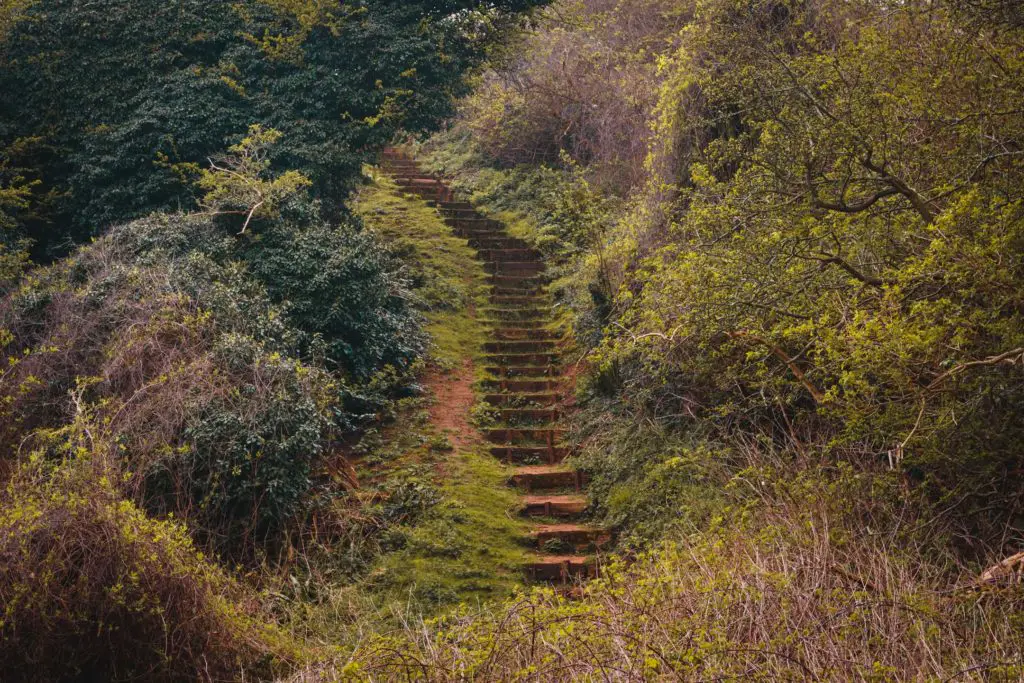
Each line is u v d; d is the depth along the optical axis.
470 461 10.27
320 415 9.07
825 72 7.24
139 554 6.15
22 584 5.72
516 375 12.52
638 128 14.45
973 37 6.77
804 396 7.98
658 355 8.04
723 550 6.09
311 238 11.94
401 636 6.41
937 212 6.57
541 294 14.80
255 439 8.20
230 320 9.75
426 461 10.16
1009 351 5.50
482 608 7.60
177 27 14.08
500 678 4.86
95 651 6.01
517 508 9.45
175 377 8.42
